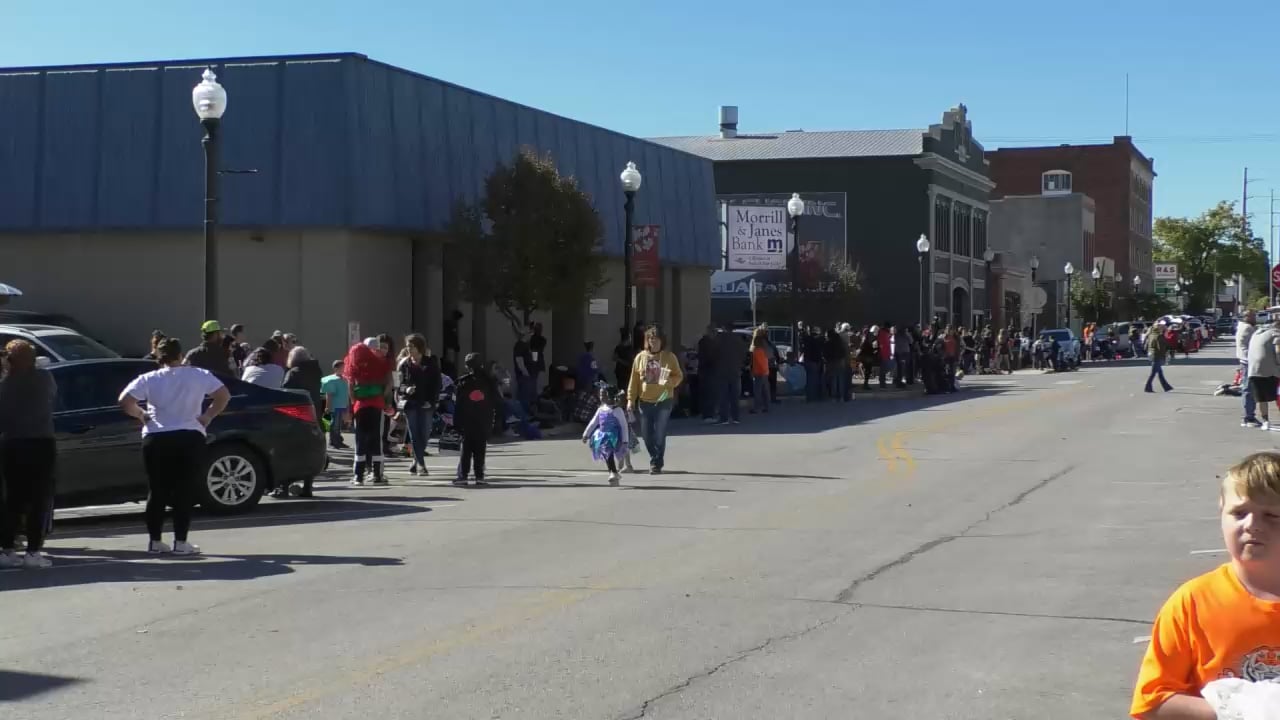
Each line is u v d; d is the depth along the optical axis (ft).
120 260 94.63
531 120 111.65
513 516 47.34
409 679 24.72
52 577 36.01
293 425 50.06
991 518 45.75
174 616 30.66
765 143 233.55
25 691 24.16
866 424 90.63
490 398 58.54
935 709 22.86
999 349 188.14
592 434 57.16
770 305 197.16
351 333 86.79
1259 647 12.45
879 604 31.35
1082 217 327.06
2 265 96.78
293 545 41.24
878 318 221.87
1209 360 224.74
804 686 24.26
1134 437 78.23
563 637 28.04
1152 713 12.70
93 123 94.12
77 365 47.65
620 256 124.47
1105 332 242.99
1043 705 23.13
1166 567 36.09
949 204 231.30
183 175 92.53
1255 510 12.47
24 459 37.27
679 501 51.03
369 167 91.81
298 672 25.31
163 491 39.47
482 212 98.12
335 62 90.63
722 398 94.17
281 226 90.79
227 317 93.25
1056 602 31.58
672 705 22.99
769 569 35.99
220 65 92.38
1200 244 437.17
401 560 38.04
